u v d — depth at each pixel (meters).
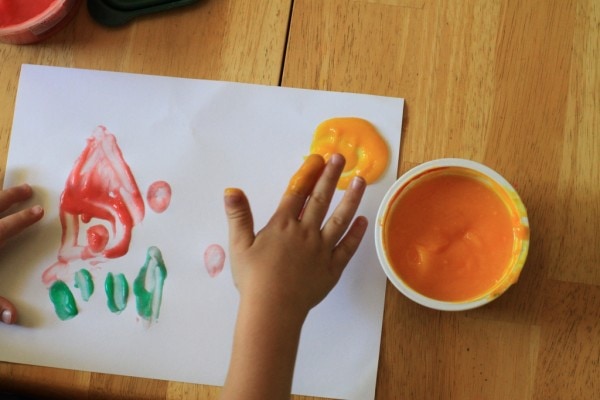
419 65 0.68
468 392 0.64
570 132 0.67
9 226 0.66
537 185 0.66
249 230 0.60
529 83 0.68
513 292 0.65
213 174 0.69
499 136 0.67
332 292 0.66
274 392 0.55
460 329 0.65
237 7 0.70
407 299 0.66
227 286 0.67
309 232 0.61
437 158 0.67
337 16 0.69
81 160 0.70
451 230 0.63
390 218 0.63
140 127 0.70
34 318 0.67
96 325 0.67
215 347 0.66
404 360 0.65
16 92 0.70
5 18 0.69
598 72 0.67
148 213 0.69
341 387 0.65
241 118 0.69
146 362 0.66
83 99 0.70
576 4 0.68
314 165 0.63
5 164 0.70
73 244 0.69
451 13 0.69
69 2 0.68
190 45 0.70
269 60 0.69
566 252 0.65
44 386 0.66
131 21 0.70
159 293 0.67
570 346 0.64
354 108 0.68
